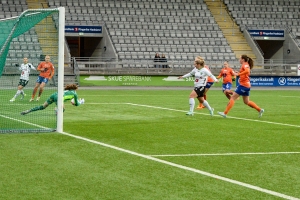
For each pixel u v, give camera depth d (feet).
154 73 132.87
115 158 32.73
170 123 52.90
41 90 75.10
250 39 154.61
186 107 72.23
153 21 153.58
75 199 23.13
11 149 35.37
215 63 147.74
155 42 148.05
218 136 43.78
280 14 166.30
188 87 130.62
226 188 25.35
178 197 23.63
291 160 32.99
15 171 28.50
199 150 36.42
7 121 50.88
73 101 54.70
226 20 160.76
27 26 47.03
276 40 160.25
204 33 154.92
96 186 25.45
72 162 31.19
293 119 58.39
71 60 130.82
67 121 53.42
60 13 43.78
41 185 25.49
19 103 71.82
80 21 143.23
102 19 148.15
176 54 146.82
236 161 32.45
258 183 26.50
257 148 37.60
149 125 50.96
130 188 25.13
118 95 96.68
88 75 127.24
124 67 133.80
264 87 137.08
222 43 153.79
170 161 32.09
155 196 23.76
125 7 154.30
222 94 106.22
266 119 58.03
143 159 32.55
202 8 161.58
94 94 98.84
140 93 103.91
